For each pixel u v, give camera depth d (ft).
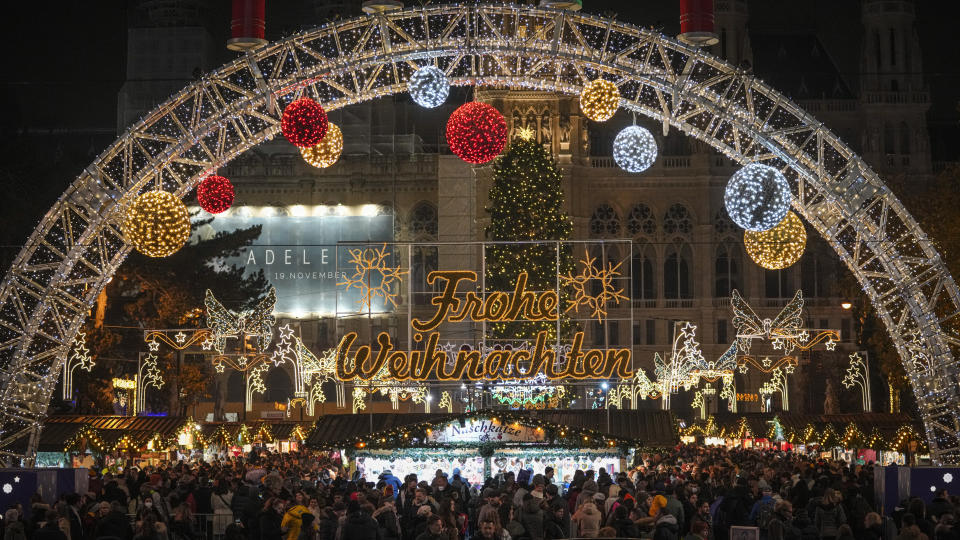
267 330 222.07
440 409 307.58
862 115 400.67
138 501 89.76
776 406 358.43
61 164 219.00
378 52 100.48
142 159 211.61
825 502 73.56
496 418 114.21
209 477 115.34
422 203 399.85
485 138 80.59
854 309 231.09
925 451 164.35
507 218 233.96
